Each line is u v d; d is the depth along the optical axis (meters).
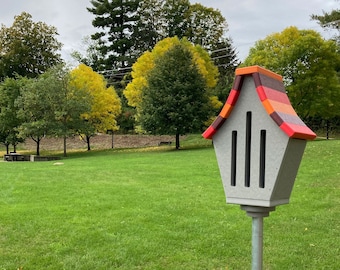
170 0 53.62
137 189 9.91
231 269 4.77
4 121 29.44
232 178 2.77
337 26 34.06
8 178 12.42
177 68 25.42
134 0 52.03
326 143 19.97
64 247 5.53
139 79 28.31
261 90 2.61
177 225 6.53
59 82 26.50
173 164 15.31
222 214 7.21
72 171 14.00
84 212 7.44
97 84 29.95
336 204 7.76
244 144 2.72
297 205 7.75
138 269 4.80
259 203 2.65
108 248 5.48
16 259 5.13
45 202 8.42
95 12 51.88
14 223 6.69
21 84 30.22
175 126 25.34
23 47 43.84
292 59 27.09
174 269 4.79
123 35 52.56
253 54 29.22
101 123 30.53
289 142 2.54
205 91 25.80
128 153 25.09
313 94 27.19
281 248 5.44
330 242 5.62
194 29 53.06
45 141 41.16
